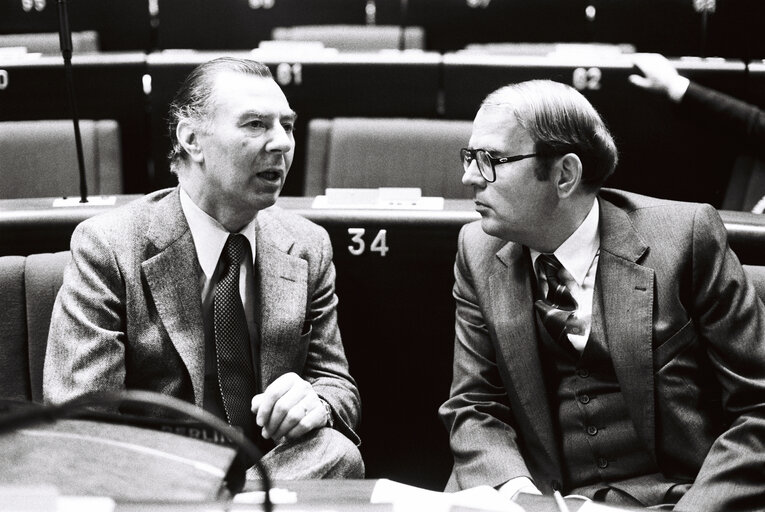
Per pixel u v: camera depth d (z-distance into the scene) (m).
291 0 3.93
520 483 1.20
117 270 1.27
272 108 1.27
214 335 1.29
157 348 1.27
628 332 1.23
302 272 1.35
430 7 3.88
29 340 1.41
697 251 1.25
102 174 2.33
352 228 1.56
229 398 1.28
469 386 1.35
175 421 0.79
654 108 2.26
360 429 1.62
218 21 3.90
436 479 1.63
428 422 1.61
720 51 3.18
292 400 1.16
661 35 3.46
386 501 0.87
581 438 1.27
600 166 1.25
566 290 1.28
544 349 1.29
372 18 3.98
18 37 3.16
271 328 1.31
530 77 2.28
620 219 1.29
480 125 1.24
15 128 2.28
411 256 1.56
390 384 1.60
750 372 1.22
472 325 1.36
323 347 1.38
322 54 2.36
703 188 2.30
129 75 2.37
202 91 1.28
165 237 1.30
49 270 1.43
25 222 1.50
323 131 2.32
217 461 0.77
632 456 1.25
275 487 0.93
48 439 0.77
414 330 1.58
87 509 0.72
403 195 1.66
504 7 3.82
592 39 3.67
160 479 0.76
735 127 1.87
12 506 0.65
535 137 1.21
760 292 1.36
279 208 1.44
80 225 1.32
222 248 1.32
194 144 1.28
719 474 1.15
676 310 1.24
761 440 1.17
